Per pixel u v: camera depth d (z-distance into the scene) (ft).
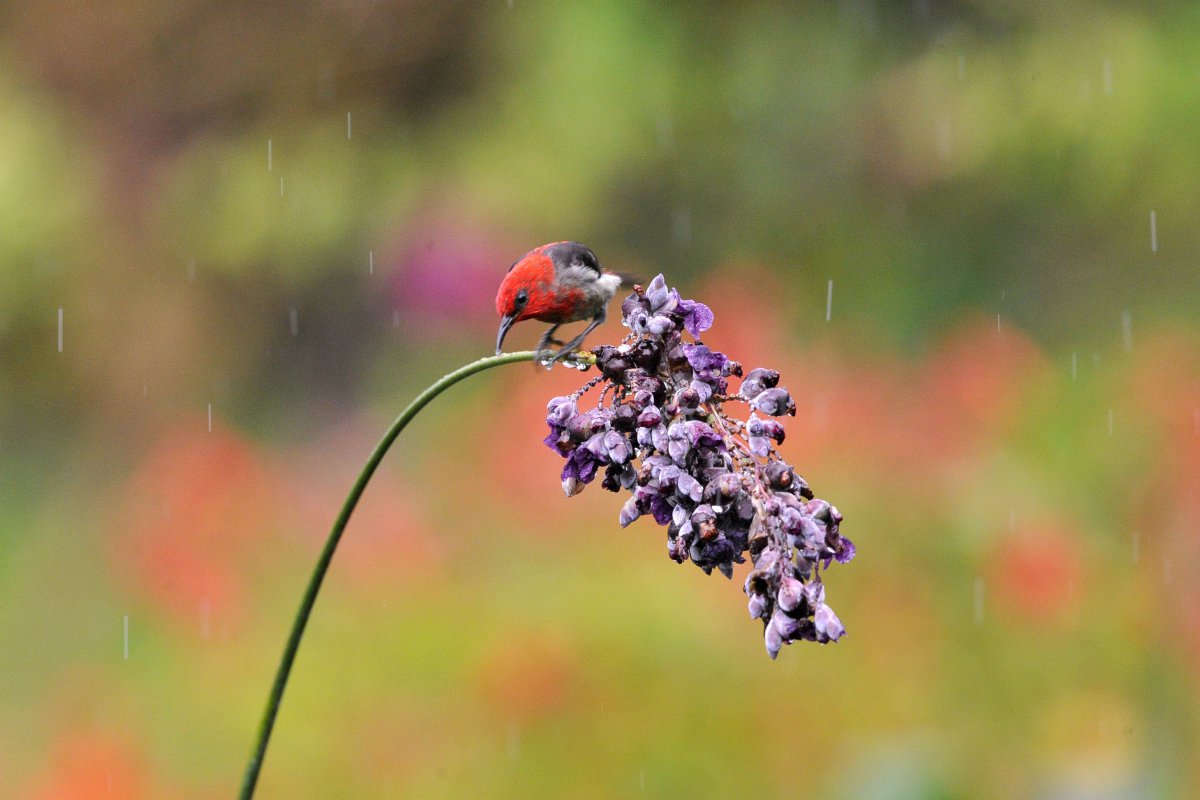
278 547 35.27
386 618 31.40
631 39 53.06
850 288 53.31
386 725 29.30
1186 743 27.27
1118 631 29.09
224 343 56.29
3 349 54.54
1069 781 27.04
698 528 11.98
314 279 56.29
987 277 53.11
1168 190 49.34
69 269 54.60
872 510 31.89
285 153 55.47
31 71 56.54
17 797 31.63
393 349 52.49
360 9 56.03
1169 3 50.19
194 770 29.78
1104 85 49.32
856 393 35.94
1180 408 32.14
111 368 55.42
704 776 27.96
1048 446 33.06
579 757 28.30
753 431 12.05
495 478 34.17
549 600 30.91
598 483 33.63
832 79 54.49
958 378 34.04
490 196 51.75
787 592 11.47
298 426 54.65
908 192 54.13
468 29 55.31
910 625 29.76
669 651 29.19
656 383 12.50
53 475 52.80
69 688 33.53
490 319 49.06
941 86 51.93
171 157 56.54
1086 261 52.75
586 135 52.19
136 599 36.42
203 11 56.80
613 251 55.06
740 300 37.24
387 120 56.03
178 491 34.94
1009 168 51.52
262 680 31.37
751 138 54.85
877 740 28.04
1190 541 29.78
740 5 54.70
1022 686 28.78
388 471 44.73
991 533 30.94
